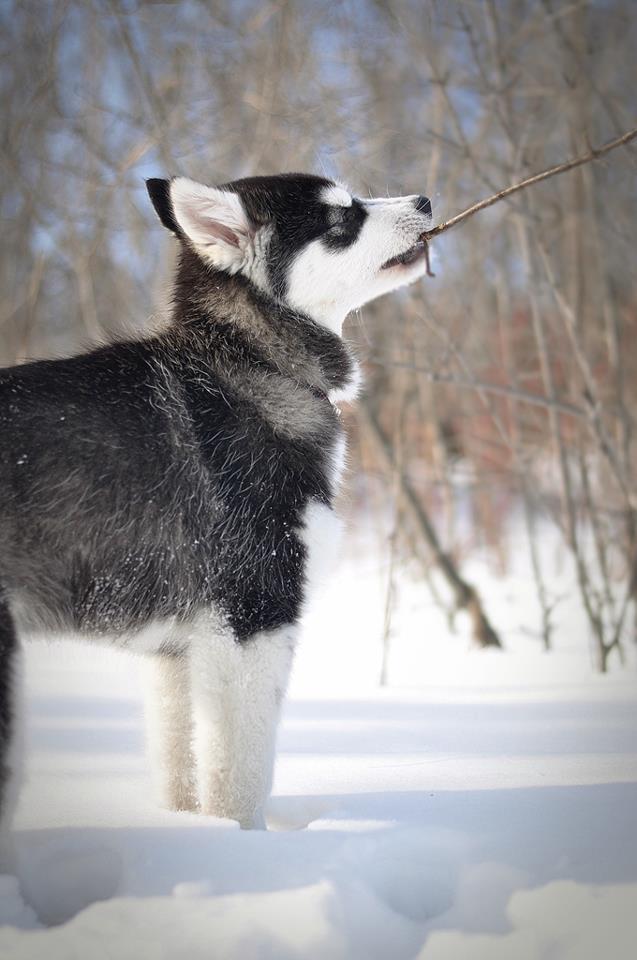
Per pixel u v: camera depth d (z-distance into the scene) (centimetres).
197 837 304
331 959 248
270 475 361
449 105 647
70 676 680
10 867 292
